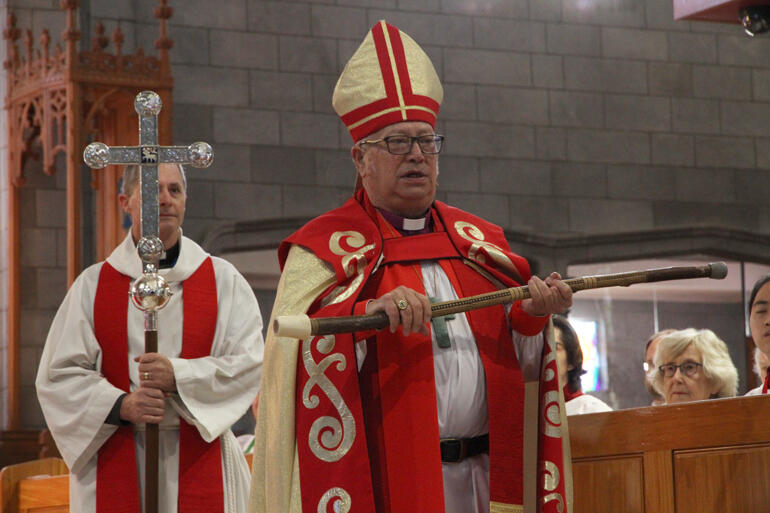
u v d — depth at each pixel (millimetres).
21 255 9180
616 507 2887
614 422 2912
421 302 2215
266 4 10281
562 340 4508
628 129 11297
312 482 2432
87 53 7891
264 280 10461
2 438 8875
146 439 3176
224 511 3465
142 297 3066
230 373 3447
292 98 10281
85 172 9320
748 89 11680
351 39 10516
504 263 2670
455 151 10781
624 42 11391
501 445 2508
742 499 2889
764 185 11609
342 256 2578
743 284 11562
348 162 10398
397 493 2400
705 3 5230
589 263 11109
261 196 10094
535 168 10992
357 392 2471
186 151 3049
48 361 3486
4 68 8758
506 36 11047
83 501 3377
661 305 11320
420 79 2680
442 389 2512
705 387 4488
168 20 9953
